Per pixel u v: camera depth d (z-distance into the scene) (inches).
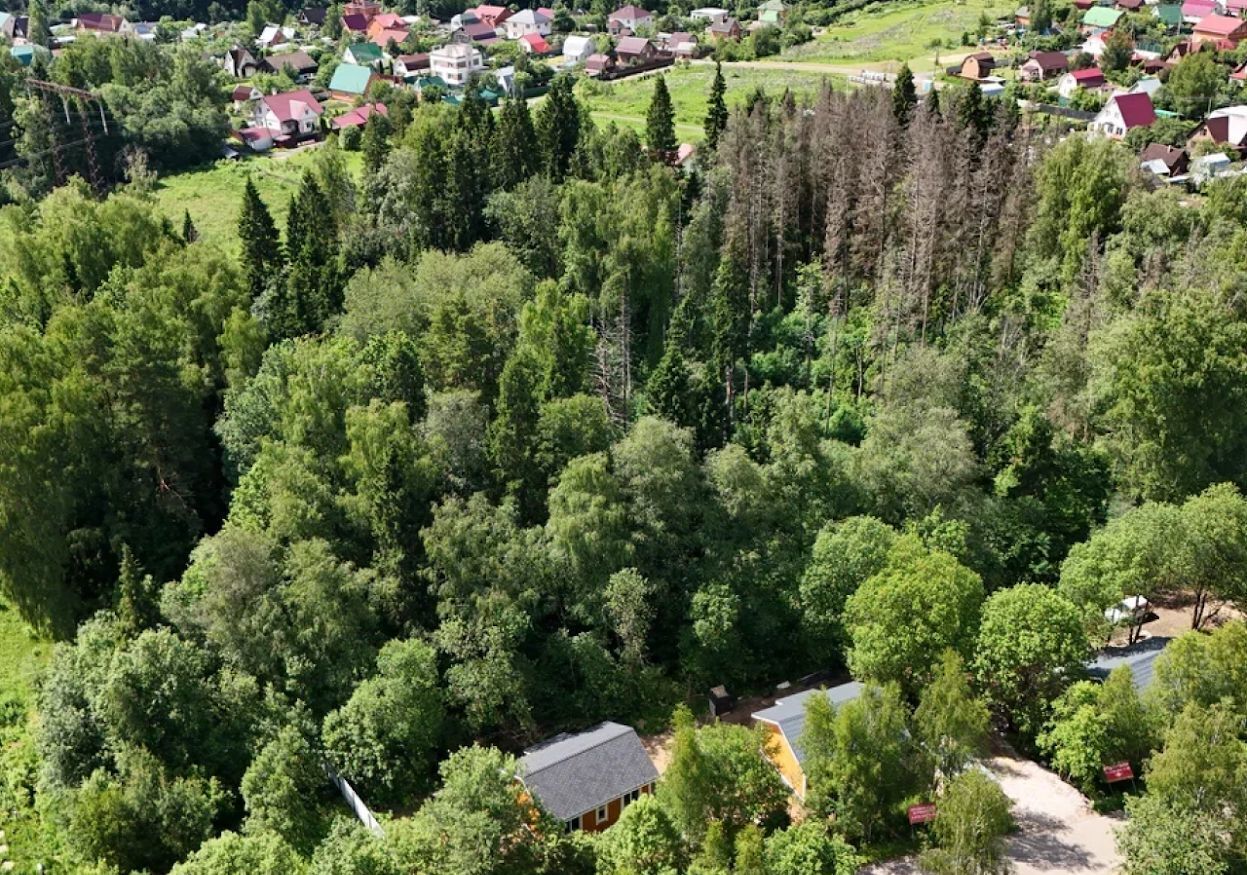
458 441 3368.6
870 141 4638.3
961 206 4291.3
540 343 3713.1
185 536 3587.6
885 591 2748.5
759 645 3157.0
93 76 7485.2
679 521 3181.6
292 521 3073.3
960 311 4264.3
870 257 4471.0
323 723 2805.1
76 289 4333.2
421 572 3024.1
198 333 3981.3
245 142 7504.9
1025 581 3250.5
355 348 3784.5
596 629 3112.7
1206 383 3287.4
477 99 5895.7
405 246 4734.3
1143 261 4229.8
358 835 2212.1
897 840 2417.6
